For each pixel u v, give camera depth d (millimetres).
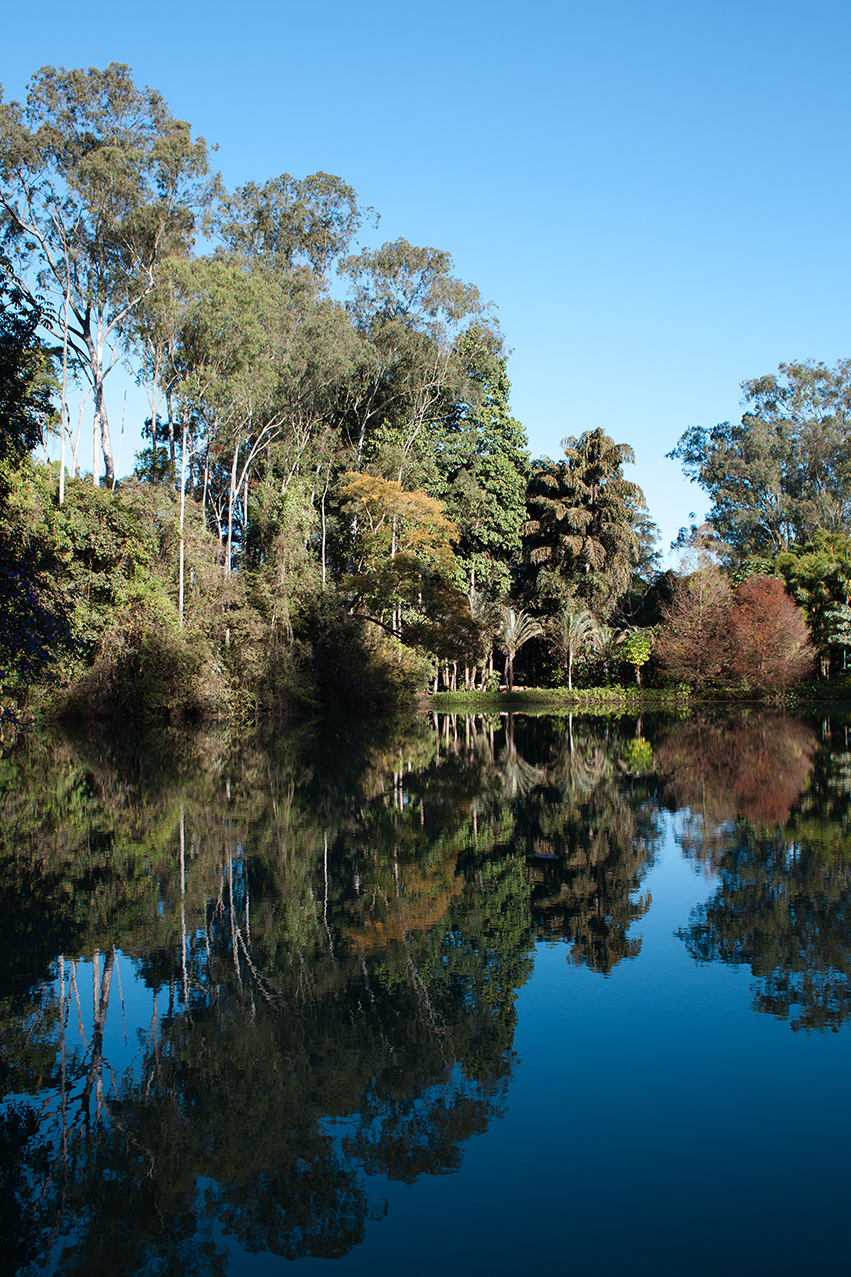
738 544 57125
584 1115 3865
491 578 46594
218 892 7832
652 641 43531
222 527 38062
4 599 9969
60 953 6250
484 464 46031
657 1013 4930
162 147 29203
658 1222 3109
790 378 58750
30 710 22859
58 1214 3359
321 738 23891
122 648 25250
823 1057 4336
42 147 28953
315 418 38312
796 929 6406
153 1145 3814
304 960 6020
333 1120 3951
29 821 11359
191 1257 3039
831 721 27594
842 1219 3105
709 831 10109
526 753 19688
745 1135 3652
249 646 28562
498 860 8938
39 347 10844
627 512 47594
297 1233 3158
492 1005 5133
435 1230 3111
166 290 27594
